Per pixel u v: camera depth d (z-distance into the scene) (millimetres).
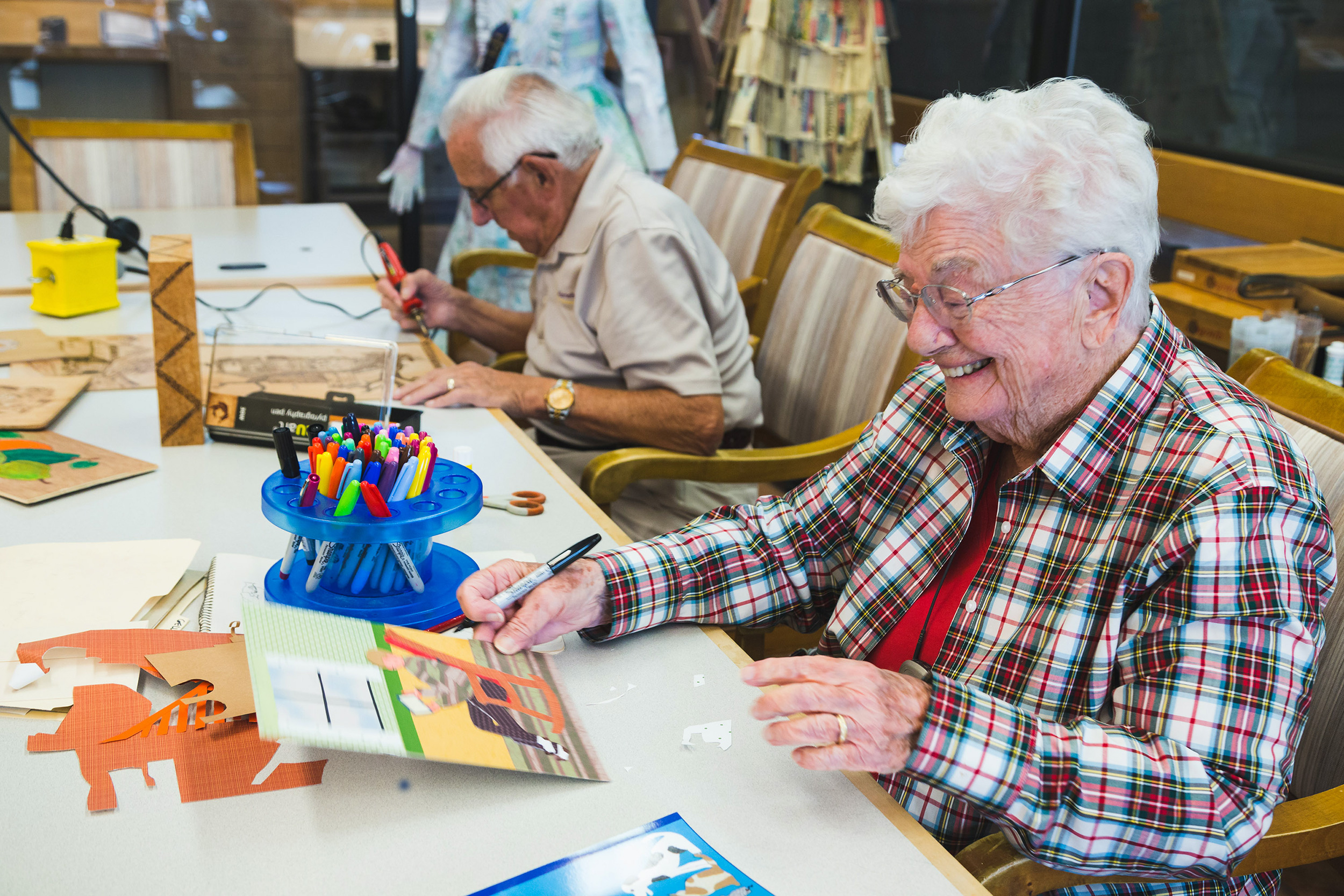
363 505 873
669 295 1562
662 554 955
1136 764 703
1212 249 2600
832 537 1059
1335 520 966
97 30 3512
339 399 1284
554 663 862
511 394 1506
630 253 1578
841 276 1784
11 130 1875
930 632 963
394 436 905
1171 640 746
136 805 664
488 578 871
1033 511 882
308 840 644
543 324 1747
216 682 767
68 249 1688
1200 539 742
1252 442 780
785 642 1632
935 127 837
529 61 3102
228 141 2768
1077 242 783
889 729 690
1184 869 705
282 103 3771
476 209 1709
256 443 1270
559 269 1688
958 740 693
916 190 814
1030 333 818
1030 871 742
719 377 1592
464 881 619
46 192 2617
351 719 673
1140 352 835
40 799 665
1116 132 792
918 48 3188
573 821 675
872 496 1043
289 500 878
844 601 1018
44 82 3516
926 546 985
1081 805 694
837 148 3221
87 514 1060
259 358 1283
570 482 1215
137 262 2066
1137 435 834
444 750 674
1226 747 711
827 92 3180
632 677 854
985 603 886
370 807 676
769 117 3279
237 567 952
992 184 786
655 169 3234
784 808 703
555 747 733
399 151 3334
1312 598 753
